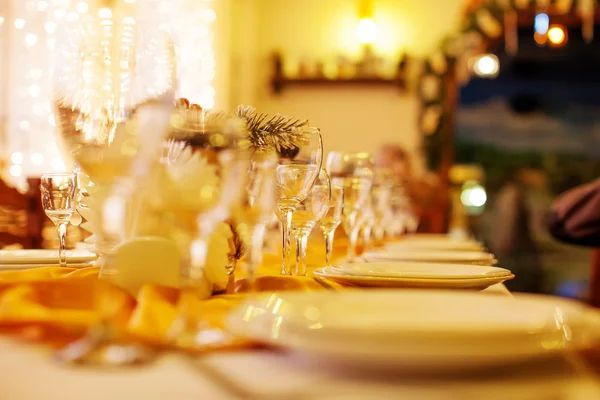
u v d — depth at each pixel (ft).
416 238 10.12
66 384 1.60
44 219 7.50
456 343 1.73
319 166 3.88
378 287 3.41
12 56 14.83
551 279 29.55
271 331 1.91
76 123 2.38
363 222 6.61
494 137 35.29
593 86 34.68
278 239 6.77
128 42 2.60
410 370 1.66
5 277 3.31
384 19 22.62
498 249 31.12
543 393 1.56
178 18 18.08
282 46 23.38
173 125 2.28
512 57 33.81
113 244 2.91
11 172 14.48
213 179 2.31
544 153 34.91
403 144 22.70
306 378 1.69
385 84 22.75
